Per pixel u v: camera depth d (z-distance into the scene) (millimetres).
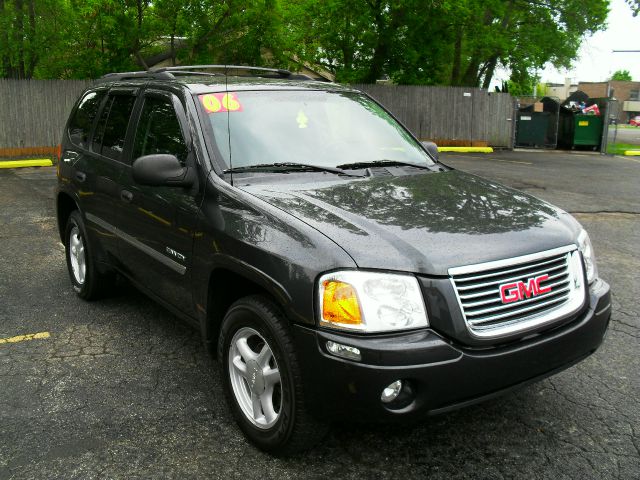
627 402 3729
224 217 3303
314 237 2869
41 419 3514
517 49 24812
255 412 3166
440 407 2750
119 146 4629
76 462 3113
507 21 25141
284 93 4277
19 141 17438
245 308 3092
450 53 26094
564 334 2990
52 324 4918
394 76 26047
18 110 17281
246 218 3191
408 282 2719
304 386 2818
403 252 2783
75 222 5328
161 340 4617
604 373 4109
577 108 22547
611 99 22000
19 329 4816
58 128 17766
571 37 25562
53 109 17625
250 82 4348
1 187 12008
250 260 3035
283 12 19625
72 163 5312
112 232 4613
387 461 3127
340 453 3191
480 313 2775
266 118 4004
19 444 3268
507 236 2992
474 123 22484
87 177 4957
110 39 17500
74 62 18156
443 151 21328
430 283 2723
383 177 3787
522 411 3615
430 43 24328
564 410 3627
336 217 3053
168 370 4133
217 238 3285
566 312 3025
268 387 3070
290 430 2920
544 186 12648
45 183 12578
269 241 2984
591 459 3148
